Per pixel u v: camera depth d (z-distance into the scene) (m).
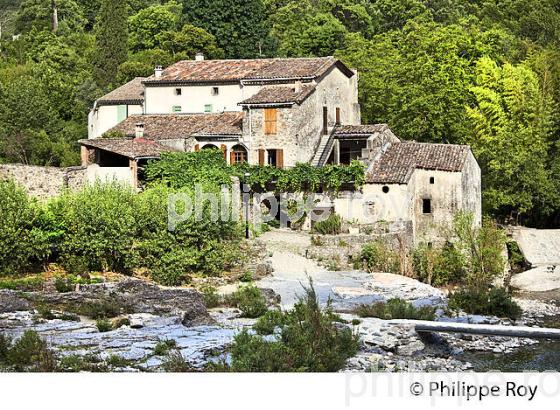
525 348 48.25
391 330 46.97
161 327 46.97
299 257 67.38
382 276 63.38
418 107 89.38
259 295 55.06
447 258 66.94
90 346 42.41
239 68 88.44
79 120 106.12
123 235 59.41
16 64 125.19
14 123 93.06
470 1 145.25
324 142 82.00
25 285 54.31
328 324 40.66
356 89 89.81
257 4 126.38
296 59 87.44
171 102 88.12
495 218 87.69
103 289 53.47
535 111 88.88
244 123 79.19
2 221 57.34
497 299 57.03
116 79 114.75
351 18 141.50
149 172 72.69
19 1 161.25
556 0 135.88
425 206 76.38
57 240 59.53
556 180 86.06
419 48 95.06
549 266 74.44
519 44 112.81
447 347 47.84
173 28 128.62
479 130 89.50
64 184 68.62
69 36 134.50
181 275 59.94
